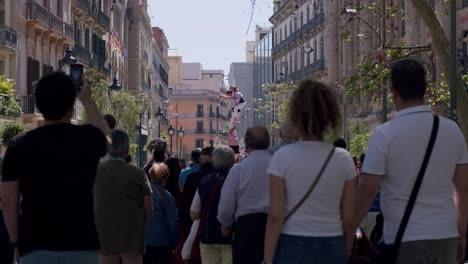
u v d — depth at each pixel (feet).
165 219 37.65
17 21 119.85
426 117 19.53
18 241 18.69
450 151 19.45
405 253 19.10
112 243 30.99
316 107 19.35
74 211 18.40
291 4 249.34
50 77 18.86
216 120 480.23
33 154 18.34
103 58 184.85
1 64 113.29
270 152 30.07
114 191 30.86
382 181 19.71
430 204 19.21
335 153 19.25
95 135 18.94
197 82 515.09
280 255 19.10
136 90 248.73
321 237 18.94
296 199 18.97
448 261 19.31
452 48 52.80
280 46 271.90
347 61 169.58
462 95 53.11
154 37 326.65
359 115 155.43
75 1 155.02
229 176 29.53
